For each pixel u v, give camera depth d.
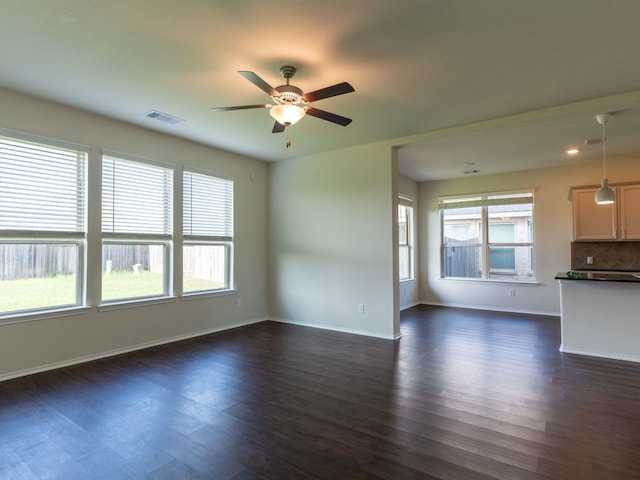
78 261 3.93
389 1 2.12
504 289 6.95
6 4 2.15
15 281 3.51
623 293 4.00
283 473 2.01
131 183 4.36
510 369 3.67
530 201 6.68
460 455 2.16
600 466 2.05
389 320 4.91
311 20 2.31
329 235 5.49
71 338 3.82
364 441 2.33
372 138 4.82
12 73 3.05
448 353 4.23
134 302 4.34
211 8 2.19
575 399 2.94
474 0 2.11
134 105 3.72
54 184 3.72
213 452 2.21
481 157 5.75
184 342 4.72
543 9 2.19
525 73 2.98
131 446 2.28
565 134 4.56
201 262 5.22
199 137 4.79
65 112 3.76
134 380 3.39
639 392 3.08
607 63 2.82
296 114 2.86
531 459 2.12
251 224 5.94
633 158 5.71
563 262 6.39
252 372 3.61
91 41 2.56
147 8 2.20
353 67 2.90
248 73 2.39
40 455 2.18
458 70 2.94
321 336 5.05
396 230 5.00
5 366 3.38
